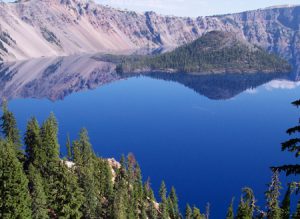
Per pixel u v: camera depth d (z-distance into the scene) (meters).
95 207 76.38
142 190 110.44
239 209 60.00
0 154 58.06
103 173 94.88
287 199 52.50
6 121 87.19
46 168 80.12
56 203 68.06
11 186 56.75
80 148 108.50
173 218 114.38
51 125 89.50
